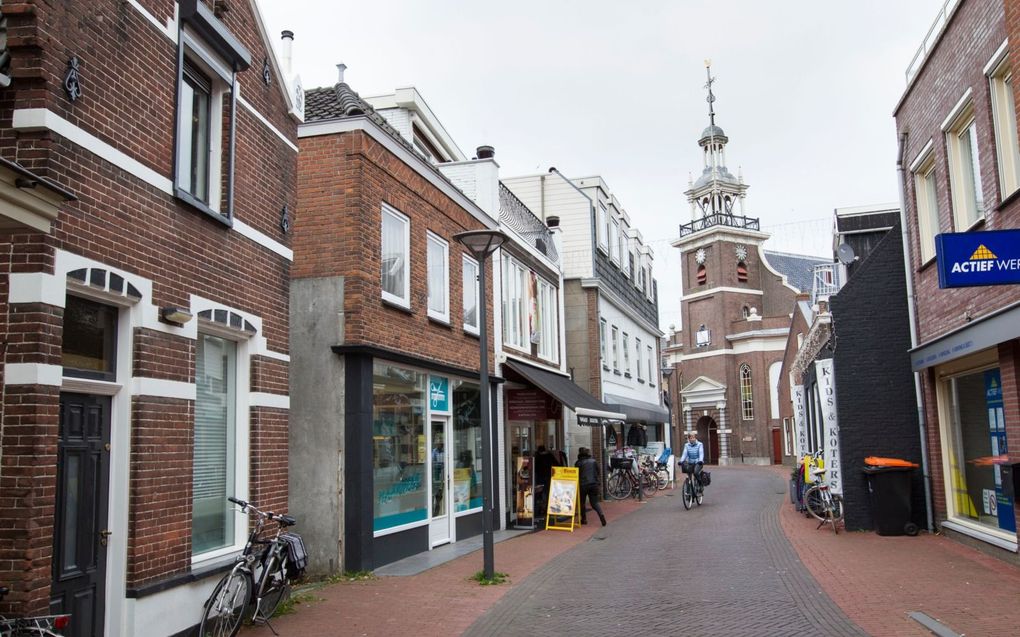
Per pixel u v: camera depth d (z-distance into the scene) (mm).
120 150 6961
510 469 18062
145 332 7168
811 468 16516
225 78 8695
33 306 5941
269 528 9258
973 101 10859
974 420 12188
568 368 24516
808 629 7582
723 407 59906
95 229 6586
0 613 5668
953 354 11609
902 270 14578
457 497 15062
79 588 6449
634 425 32938
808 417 21984
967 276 8266
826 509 14883
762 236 63000
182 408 7676
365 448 11523
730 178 63312
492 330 17109
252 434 9148
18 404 5863
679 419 63500
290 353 11734
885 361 14477
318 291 11758
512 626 8219
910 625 7535
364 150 11945
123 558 6844
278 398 9688
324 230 11828
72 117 6383
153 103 7473
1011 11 9289
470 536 15430
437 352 14227
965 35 11047
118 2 7016
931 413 13633
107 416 6910
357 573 11164
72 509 6430
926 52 12602
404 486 12930
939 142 12297
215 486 8648
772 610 8445
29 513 5758
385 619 8461
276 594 8211
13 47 6047
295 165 10516
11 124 6078
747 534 14805
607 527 17141
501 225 18094
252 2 9477
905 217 14211
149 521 7086
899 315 14523
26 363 5891
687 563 11828
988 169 10484
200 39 8359
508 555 13148
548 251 23016
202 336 8508
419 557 12789
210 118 8719
